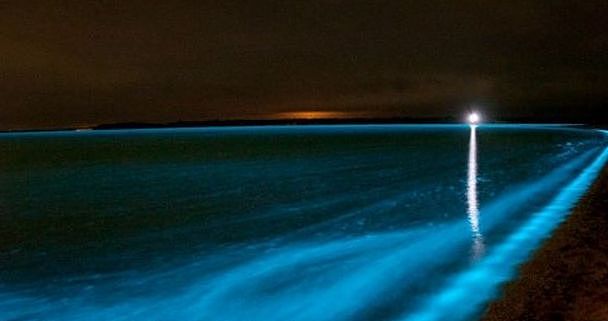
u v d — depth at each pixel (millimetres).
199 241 17047
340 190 28875
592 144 61562
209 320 9938
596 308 7336
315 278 11750
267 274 12320
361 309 9531
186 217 22141
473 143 78750
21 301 11500
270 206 24188
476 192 25281
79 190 33219
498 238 13805
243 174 39500
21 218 23234
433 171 37281
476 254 12180
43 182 38188
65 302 11336
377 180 32969
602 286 8250
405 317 8836
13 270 14211
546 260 10133
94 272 13734
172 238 17875
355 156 56250
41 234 19594
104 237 18656
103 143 153000
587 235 11938
